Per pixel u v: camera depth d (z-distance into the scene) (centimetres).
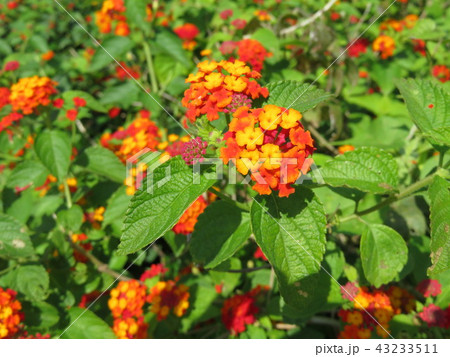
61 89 61
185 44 48
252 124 19
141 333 30
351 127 44
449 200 21
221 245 24
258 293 32
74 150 37
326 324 33
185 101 22
